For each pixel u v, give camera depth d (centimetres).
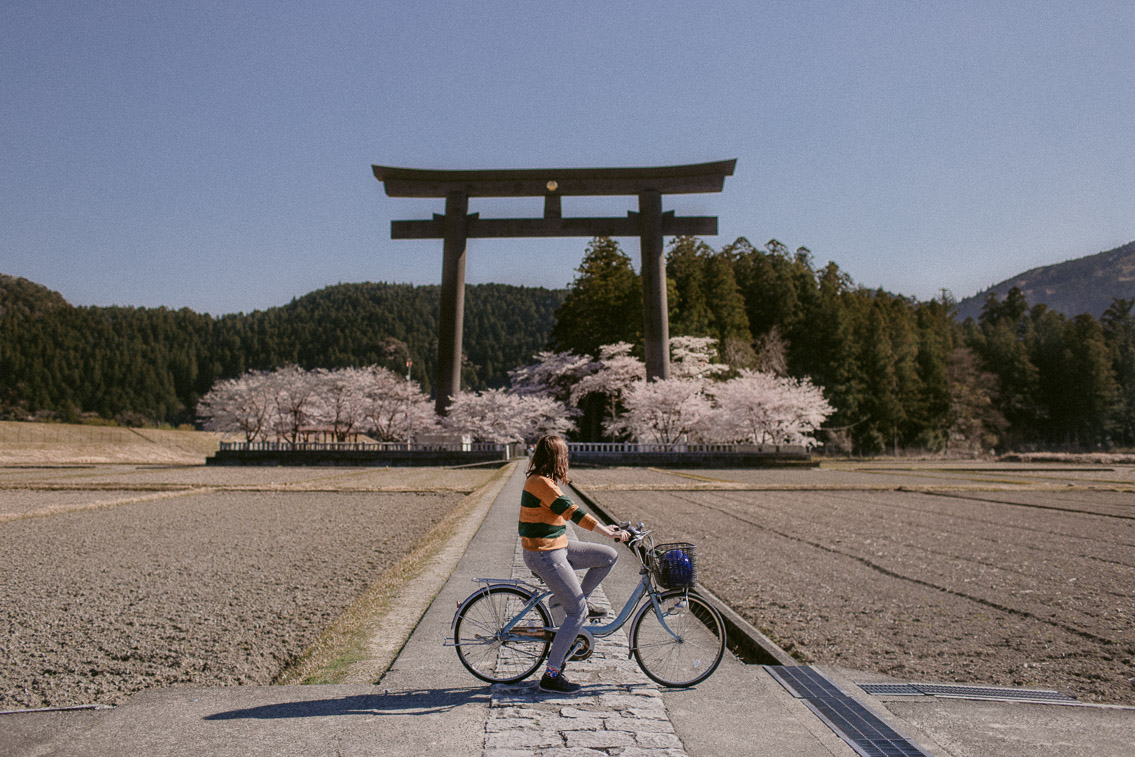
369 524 1451
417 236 4947
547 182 4897
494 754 373
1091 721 439
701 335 6562
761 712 445
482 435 4950
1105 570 1005
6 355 14938
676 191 4916
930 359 8712
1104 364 9681
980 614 750
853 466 4975
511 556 1030
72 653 585
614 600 768
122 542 1195
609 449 4706
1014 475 3694
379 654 566
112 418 13938
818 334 8262
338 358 19112
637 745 388
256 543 1189
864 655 605
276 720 421
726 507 1864
